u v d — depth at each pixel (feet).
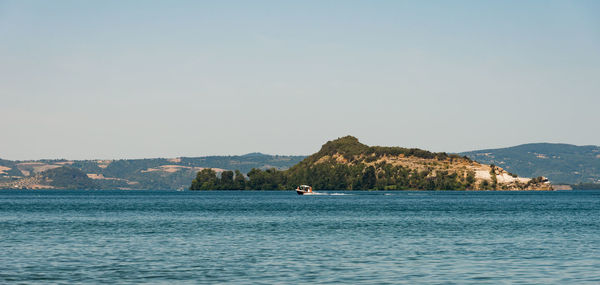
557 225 385.70
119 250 248.93
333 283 175.73
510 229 354.54
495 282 176.96
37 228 362.12
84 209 636.07
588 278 182.39
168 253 239.30
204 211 589.73
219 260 219.82
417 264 209.87
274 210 609.01
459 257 226.99
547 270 196.54
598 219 450.30
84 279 182.29
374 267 203.31
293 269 199.31
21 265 207.62
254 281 179.11
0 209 634.02
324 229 356.59
